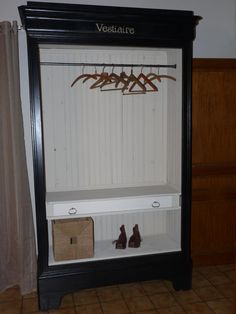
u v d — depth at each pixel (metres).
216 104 2.98
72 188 2.90
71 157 2.88
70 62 2.76
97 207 2.55
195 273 3.00
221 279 2.89
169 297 2.61
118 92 2.89
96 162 2.93
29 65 2.23
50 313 2.43
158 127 3.00
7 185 2.62
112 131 2.92
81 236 2.54
